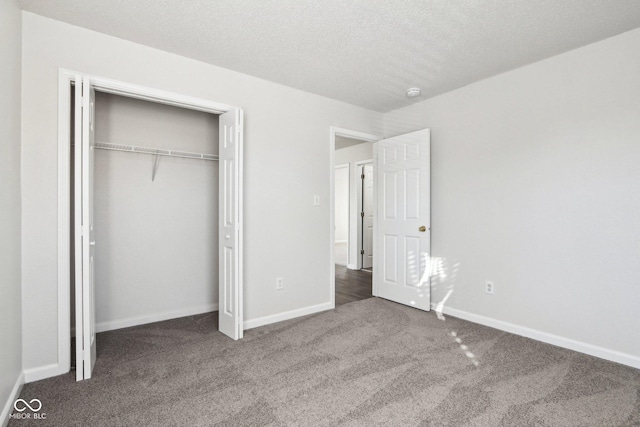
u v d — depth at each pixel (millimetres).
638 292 2336
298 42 2545
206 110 2977
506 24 2287
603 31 2375
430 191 3723
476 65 2926
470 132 3348
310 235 3596
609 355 2451
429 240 3639
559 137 2725
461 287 3420
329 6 2098
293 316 3451
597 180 2525
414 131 3877
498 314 3119
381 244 4211
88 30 2361
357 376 2203
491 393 1994
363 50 2664
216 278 3729
